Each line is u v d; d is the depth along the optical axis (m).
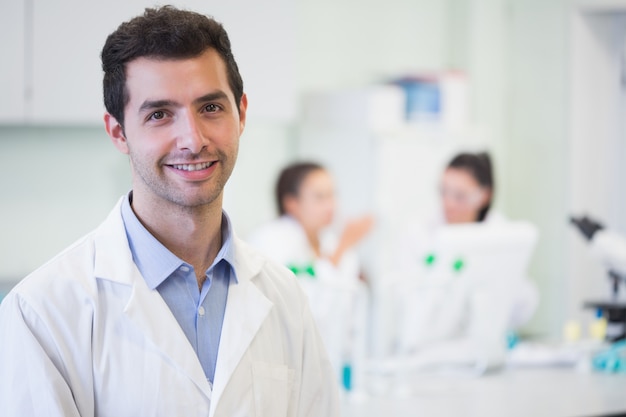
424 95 3.84
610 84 4.11
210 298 1.28
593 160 4.09
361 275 3.68
